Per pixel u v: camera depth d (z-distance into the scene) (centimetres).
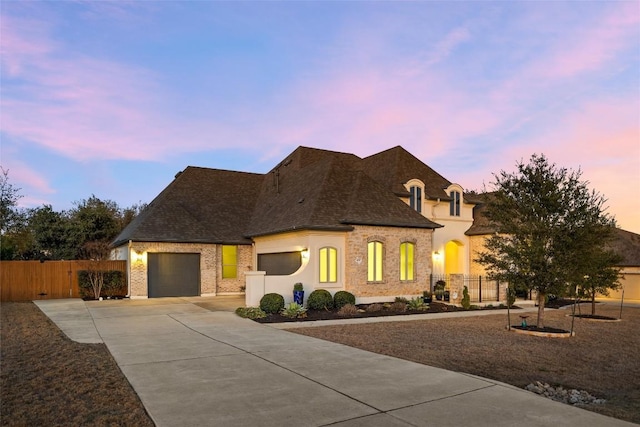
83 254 3086
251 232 2405
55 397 609
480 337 1176
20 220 3144
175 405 570
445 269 2586
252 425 497
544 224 1263
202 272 2359
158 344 1023
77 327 1295
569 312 1877
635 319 1666
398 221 2036
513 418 523
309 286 1852
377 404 573
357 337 1148
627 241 2706
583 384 750
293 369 771
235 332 1213
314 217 1889
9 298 2150
